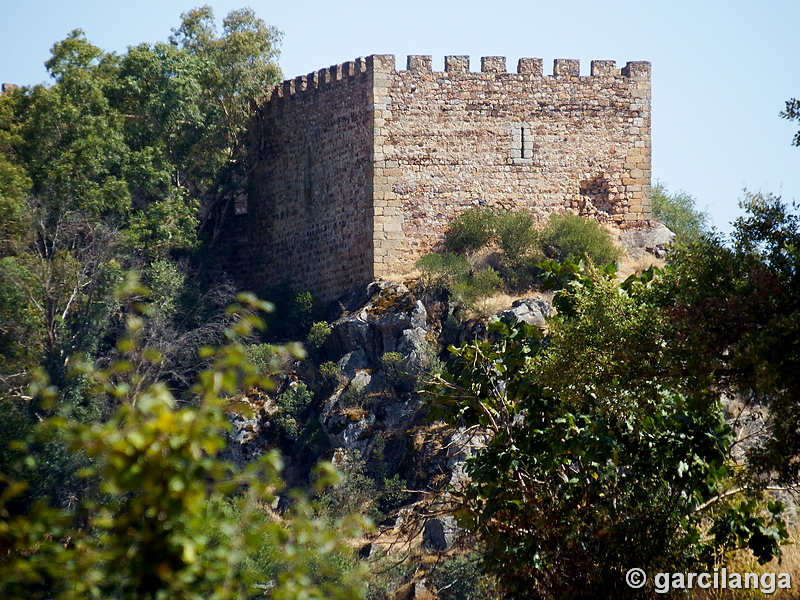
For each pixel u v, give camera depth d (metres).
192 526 36.31
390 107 184.50
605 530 67.62
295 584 38.47
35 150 190.00
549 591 68.19
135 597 36.47
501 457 70.25
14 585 36.12
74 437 36.09
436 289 175.38
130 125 199.50
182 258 196.50
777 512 69.94
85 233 185.25
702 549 70.50
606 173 190.88
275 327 188.62
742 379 61.16
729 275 62.19
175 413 36.25
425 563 108.19
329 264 191.50
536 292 175.25
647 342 63.94
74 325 170.25
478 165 187.00
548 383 68.12
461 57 187.62
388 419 162.12
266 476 38.75
